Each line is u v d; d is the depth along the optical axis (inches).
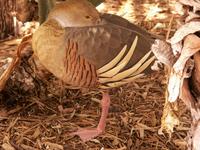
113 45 102.3
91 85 106.4
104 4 196.2
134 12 190.1
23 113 126.0
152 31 173.2
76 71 102.1
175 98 56.1
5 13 161.5
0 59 141.5
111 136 117.7
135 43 104.0
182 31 52.2
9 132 119.1
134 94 135.6
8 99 128.9
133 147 115.0
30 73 131.6
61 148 113.8
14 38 163.9
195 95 57.1
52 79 137.2
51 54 101.1
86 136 115.6
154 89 137.9
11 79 129.6
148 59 104.7
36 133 118.7
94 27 102.4
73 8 100.3
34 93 132.1
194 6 51.8
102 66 102.3
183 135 118.1
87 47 100.7
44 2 116.6
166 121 64.1
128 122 123.3
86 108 129.1
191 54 52.0
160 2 199.3
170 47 55.2
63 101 131.4
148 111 128.0
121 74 104.6
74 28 101.0
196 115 58.0
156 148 114.7
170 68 57.1
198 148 58.6
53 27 100.5
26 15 170.1
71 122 123.2
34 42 103.3
